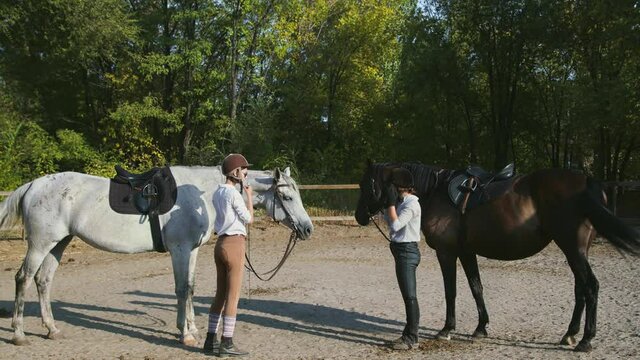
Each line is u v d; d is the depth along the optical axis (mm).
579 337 6039
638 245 5281
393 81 29062
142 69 24203
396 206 5883
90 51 21859
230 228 5449
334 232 15867
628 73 19047
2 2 17609
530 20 20969
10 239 14250
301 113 29109
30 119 25094
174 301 8242
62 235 6145
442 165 26578
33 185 6270
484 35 22688
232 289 5500
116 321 7078
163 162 24734
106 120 26688
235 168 5535
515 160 26375
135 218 6105
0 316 7309
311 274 10109
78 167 25219
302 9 28031
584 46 21031
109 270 10930
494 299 7926
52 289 9148
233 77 25734
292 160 24656
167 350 5840
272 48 26609
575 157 25375
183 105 26688
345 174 27422
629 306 7328
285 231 15961
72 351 5809
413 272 5793
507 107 23250
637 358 5305
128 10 25219
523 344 5848
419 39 23656
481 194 5977
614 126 18203
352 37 28594
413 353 5637
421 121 26312
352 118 29156
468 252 6113
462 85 23562
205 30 25969
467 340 6055
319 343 6062
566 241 5602
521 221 5773
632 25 16391
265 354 5688
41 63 24266
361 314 7305
